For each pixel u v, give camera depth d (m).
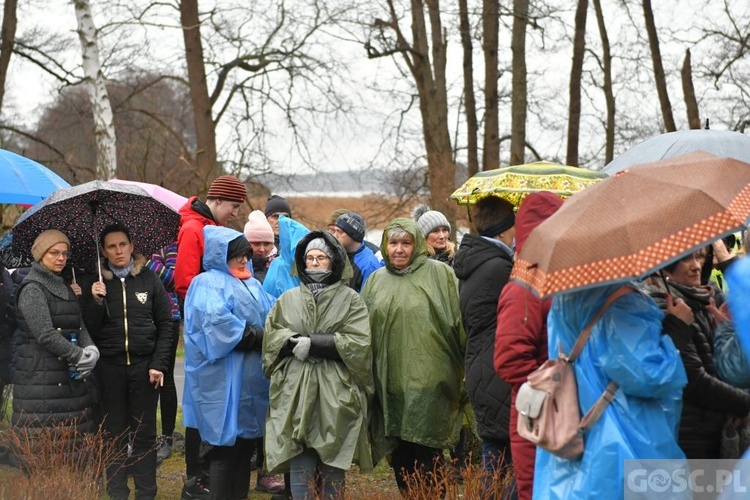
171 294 7.11
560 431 3.59
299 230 6.63
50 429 5.56
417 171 23.58
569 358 3.66
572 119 21.31
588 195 3.59
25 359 5.73
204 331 5.88
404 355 5.79
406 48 22.28
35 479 5.02
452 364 5.86
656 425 3.59
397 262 5.91
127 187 6.26
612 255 3.34
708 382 3.81
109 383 6.01
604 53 22.84
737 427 3.93
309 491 5.58
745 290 3.71
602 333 3.57
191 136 27.25
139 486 6.07
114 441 5.81
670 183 3.50
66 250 5.83
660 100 22.05
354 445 5.57
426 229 7.41
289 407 5.55
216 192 6.85
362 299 5.83
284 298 5.80
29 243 6.38
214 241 6.08
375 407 5.91
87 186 6.14
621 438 3.52
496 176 5.64
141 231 6.54
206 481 6.51
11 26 21.20
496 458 5.16
